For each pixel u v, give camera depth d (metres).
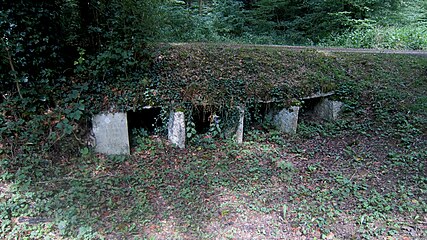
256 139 5.98
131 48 5.37
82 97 5.11
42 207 3.74
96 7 5.21
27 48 4.73
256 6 14.66
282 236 3.55
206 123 6.07
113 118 5.15
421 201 3.98
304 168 5.04
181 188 4.44
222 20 13.38
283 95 6.23
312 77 6.66
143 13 5.38
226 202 4.14
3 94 4.81
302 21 13.76
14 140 4.58
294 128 6.25
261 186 4.53
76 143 4.93
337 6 12.85
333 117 6.72
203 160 5.21
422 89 7.03
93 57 5.20
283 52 7.23
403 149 5.39
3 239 3.30
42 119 4.78
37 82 4.96
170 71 5.82
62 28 5.25
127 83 5.37
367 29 12.04
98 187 4.28
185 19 10.98
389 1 12.98
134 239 3.45
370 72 7.42
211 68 6.16
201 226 3.69
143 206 4.00
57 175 4.46
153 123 5.93
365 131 6.11
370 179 4.62
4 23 4.42
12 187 4.01
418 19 13.69
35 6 4.69
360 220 3.71
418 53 8.93
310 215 3.88
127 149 5.27
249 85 6.05
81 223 3.60
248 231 3.63
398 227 3.56
